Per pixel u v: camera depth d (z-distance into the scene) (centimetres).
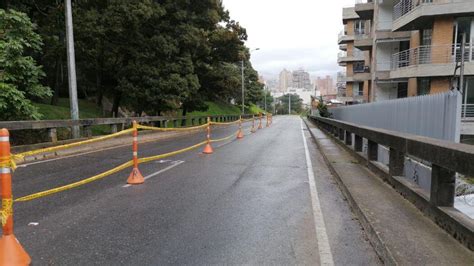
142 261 429
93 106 3083
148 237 503
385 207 587
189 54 2723
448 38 2064
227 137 2173
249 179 891
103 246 472
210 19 2928
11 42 1293
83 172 948
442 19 2070
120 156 1248
